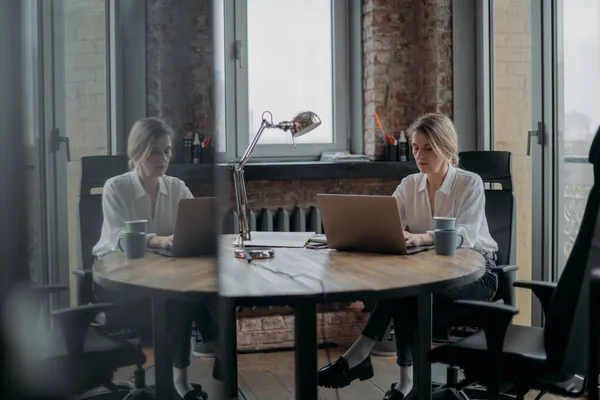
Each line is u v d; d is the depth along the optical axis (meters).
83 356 0.65
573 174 3.20
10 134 0.59
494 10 3.79
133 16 0.67
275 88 4.02
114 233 0.66
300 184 3.91
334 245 2.37
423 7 3.95
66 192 0.62
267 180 3.78
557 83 3.29
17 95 0.59
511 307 1.86
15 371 0.61
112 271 0.67
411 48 4.02
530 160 3.48
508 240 2.82
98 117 0.64
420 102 4.02
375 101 3.96
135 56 0.67
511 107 3.66
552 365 1.78
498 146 3.80
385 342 3.50
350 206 2.27
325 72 4.11
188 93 0.73
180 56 0.72
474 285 2.60
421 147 2.77
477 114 3.94
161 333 0.73
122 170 0.66
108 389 0.68
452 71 3.92
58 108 0.61
